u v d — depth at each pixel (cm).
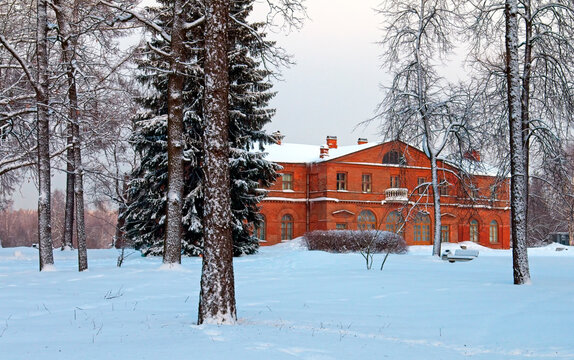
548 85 2003
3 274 1788
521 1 1844
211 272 895
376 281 1609
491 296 1287
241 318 972
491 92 2214
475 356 739
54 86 1980
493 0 1802
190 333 777
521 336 872
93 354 636
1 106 2292
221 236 905
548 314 1037
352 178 5109
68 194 3719
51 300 1179
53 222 7831
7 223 9981
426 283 1554
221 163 929
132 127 2855
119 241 4672
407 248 3447
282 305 1177
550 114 2023
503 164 2389
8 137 2491
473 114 2697
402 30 2911
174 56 1869
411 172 5216
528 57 1986
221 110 945
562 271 2086
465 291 1383
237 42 2752
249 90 2981
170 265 1859
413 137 2981
